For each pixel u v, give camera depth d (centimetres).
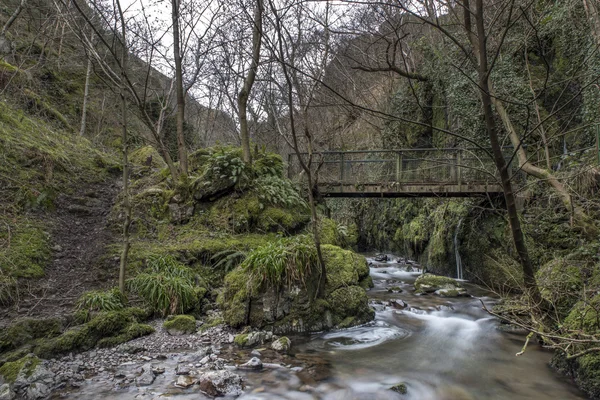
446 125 1616
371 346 614
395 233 1928
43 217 841
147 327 605
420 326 723
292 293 664
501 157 479
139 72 1914
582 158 961
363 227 2367
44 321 523
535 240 935
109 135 1811
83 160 1240
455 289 987
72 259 747
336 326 684
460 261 1257
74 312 573
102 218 954
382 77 2067
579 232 799
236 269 734
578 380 466
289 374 494
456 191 1155
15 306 565
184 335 610
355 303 720
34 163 970
